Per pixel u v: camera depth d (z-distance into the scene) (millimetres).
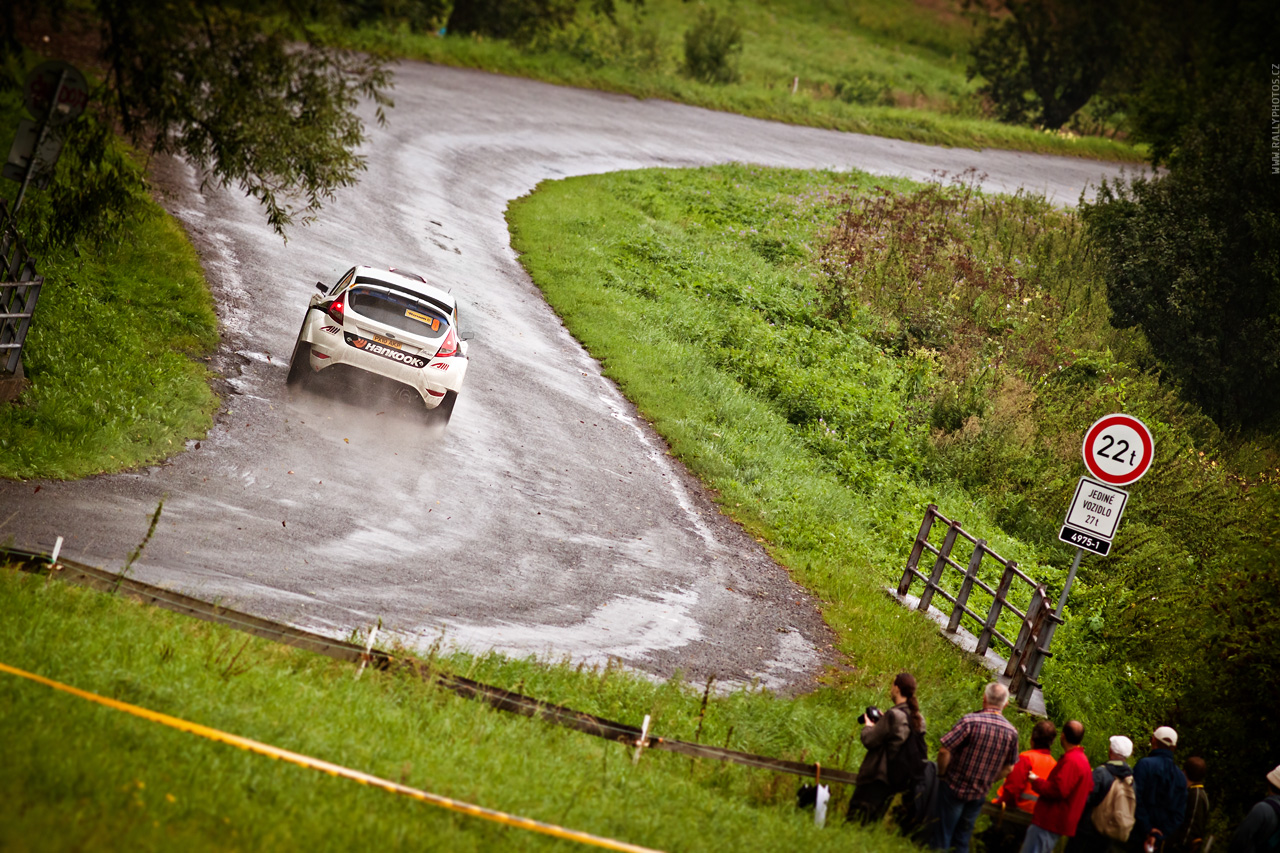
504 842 5273
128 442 11234
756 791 7699
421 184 27312
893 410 21719
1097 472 10914
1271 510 12602
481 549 11664
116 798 4586
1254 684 11094
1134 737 12648
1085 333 28047
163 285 15750
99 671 5988
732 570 13688
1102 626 15539
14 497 9328
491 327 20000
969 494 20297
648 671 9836
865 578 14633
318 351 13289
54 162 10102
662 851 5719
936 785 7480
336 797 5227
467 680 7629
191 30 8836
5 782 4430
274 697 6523
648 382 19781
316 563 9891
